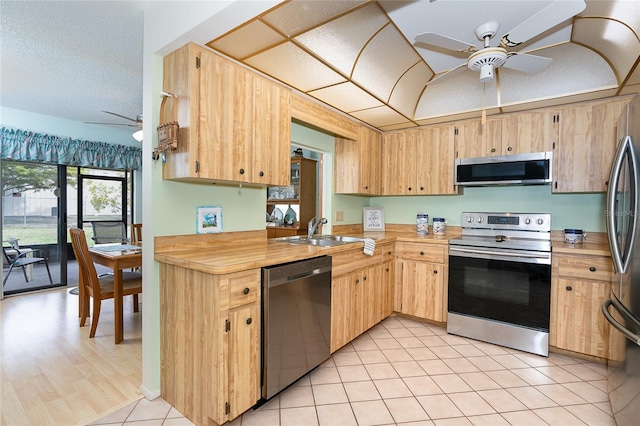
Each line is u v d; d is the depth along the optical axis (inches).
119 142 206.4
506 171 115.9
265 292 69.3
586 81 95.7
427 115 125.6
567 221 116.3
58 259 177.3
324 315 87.3
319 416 69.4
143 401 73.9
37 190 170.4
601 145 101.7
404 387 81.0
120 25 82.9
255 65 83.6
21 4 73.2
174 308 70.9
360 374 87.3
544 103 107.1
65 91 133.0
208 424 64.2
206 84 70.9
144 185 75.4
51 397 74.9
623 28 72.5
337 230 138.8
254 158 82.0
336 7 61.3
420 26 79.7
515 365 93.1
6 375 84.4
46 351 98.1
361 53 84.9
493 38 83.7
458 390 80.0
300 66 85.3
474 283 110.9
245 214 97.0
